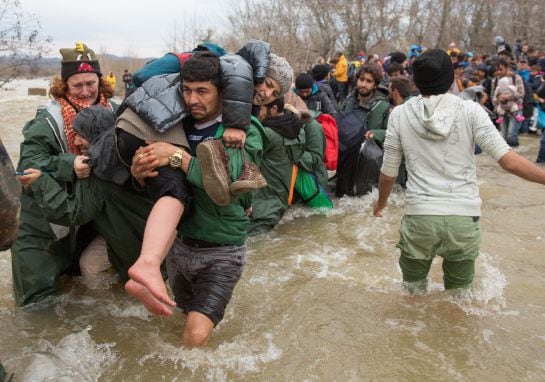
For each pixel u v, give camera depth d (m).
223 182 2.84
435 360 3.27
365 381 3.07
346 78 14.54
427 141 3.61
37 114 3.89
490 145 3.43
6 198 2.28
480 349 3.39
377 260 4.93
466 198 3.58
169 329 3.62
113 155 3.30
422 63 3.57
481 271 4.61
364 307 3.93
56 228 3.78
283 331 3.59
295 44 24.38
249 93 3.01
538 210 6.52
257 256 5.00
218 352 3.30
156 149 2.92
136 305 3.92
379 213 4.20
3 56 8.77
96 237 4.09
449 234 3.58
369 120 6.98
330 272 4.62
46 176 3.58
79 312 3.81
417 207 3.64
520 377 3.12
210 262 3.31
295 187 6.26
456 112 3.55
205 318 3.19
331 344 3.43
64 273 4.15
